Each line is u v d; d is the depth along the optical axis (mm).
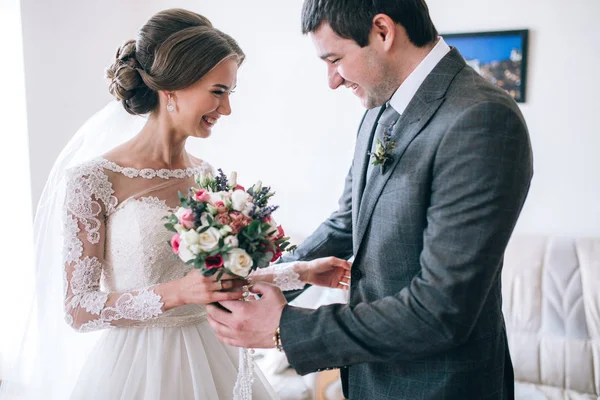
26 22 2914
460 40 3242
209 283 1328
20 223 2949
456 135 1103
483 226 1064
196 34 1434
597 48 3053
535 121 3207
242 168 3789
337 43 1214
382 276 1250
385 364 1288
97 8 3354
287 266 1605
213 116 1559
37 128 3008
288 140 3666
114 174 1503
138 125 1742
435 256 1099
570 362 2617
